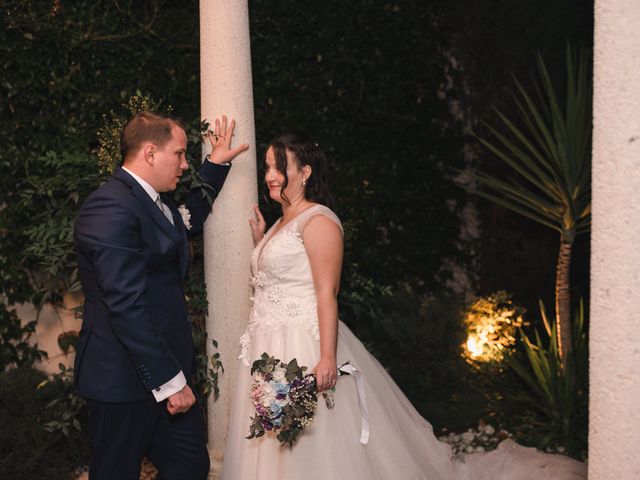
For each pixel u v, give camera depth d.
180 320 2.79
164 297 2.73
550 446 4.25
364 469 2.97
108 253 2.50
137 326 2.50
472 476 3.63
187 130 3.40
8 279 4.04
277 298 3.03
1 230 4.00
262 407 2.72
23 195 3.69
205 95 3.41
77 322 4.32
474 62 5.41
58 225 3.58
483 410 4.59
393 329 4.62
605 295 2.02
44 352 4.21
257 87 4.70
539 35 5.14
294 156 3.07
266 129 4.75
